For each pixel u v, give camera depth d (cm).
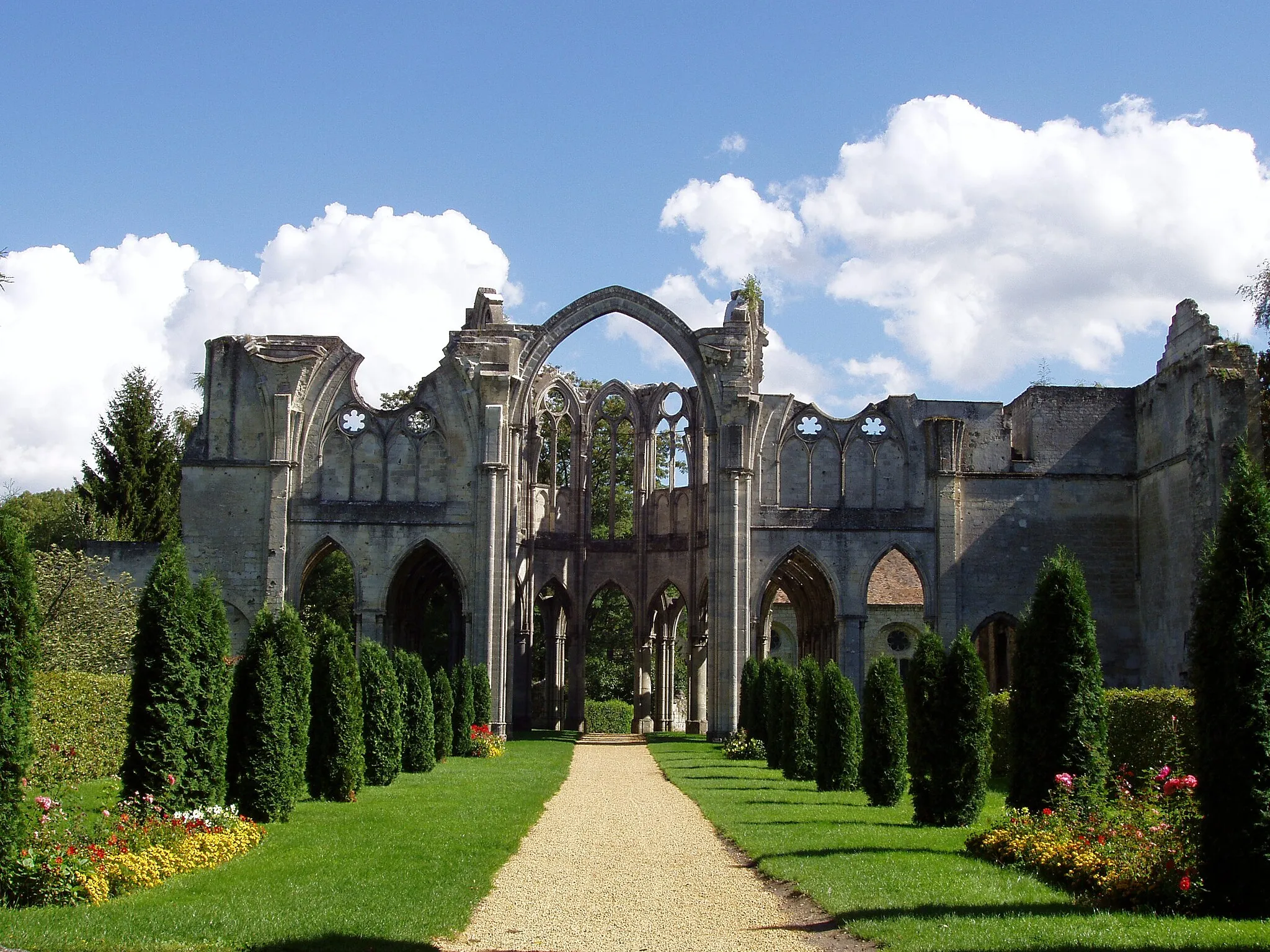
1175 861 1792
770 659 4894
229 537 5709
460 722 4853
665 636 7112
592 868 2245
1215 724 1803
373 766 3591
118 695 3666
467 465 5825
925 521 5781
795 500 5803
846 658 5703
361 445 5834
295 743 2772
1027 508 5791
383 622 5734
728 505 5650
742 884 2084
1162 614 5522
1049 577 2412
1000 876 2034
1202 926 1638
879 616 8025
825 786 3547
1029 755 2370
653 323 5859
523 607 6481
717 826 2770
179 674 2334
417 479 5819
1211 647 1827
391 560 5756
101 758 3544
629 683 8694
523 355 5916
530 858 2344
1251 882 1742
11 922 1645
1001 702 4144
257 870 2078
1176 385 5425
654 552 6525
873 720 3156
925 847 2386
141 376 7788
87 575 4828
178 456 7919
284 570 5669
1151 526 5653
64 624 4616
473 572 5731
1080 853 1975
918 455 5838
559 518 6594
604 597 8725
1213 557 1864
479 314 6344
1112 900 1802
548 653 6838
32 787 2703
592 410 6631
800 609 6900
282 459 5706
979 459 5831
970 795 2708
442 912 1795
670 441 6538
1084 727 2342
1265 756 1761
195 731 2352
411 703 4116
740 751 4847
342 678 3159
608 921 1797
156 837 2108
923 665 2769
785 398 5859
